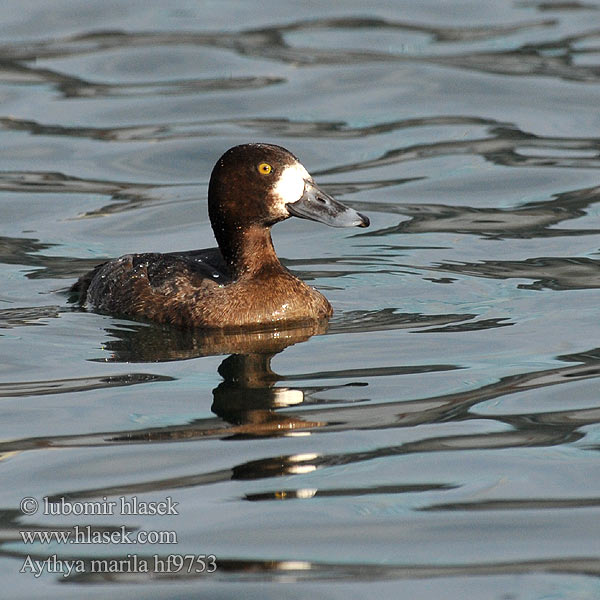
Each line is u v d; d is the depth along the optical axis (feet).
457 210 51.03
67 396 32.76
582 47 68.85
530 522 25.54
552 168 55.11
